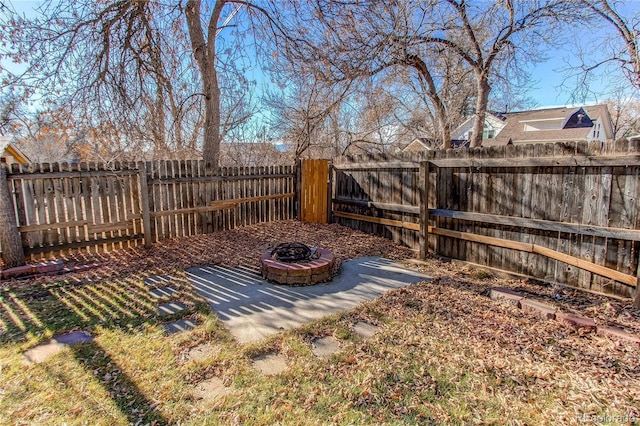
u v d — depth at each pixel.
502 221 4.73
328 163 7.70
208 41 7.48
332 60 7.85
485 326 3.29
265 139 14.02
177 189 6.34
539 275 4.47
